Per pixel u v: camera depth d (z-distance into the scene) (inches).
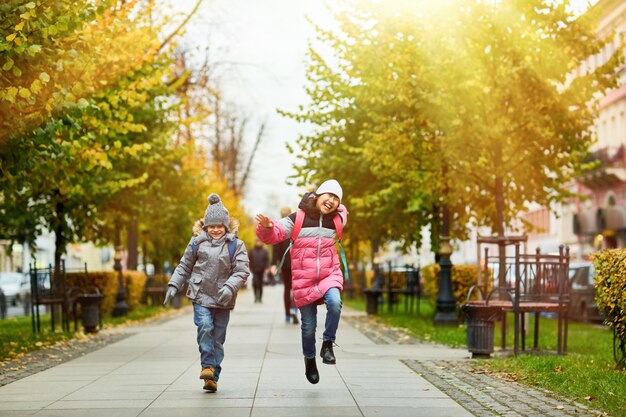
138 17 765.9
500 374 428.8
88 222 1024.9
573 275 1048.8
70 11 492.1
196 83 1169.4
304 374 425.7
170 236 1461.6
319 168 1134.4
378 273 1237.1
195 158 1569.9
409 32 804.0
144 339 674.8
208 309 369.7
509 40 762.8
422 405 330.3
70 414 311.0
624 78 1937.7
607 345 620.7
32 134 517.3
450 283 821.2
